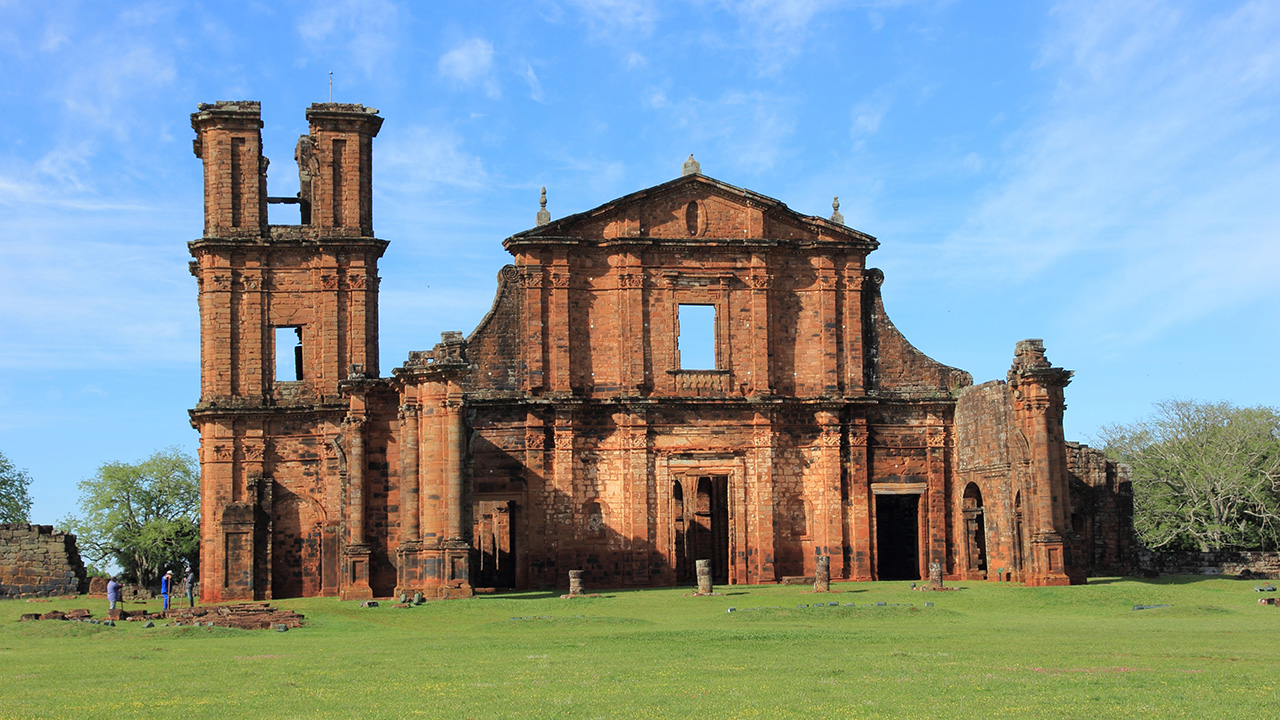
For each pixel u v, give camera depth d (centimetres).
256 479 5762
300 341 6147
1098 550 6125
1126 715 1927
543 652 3022
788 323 6375
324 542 5725
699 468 6175
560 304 6122
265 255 5900
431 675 2539
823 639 3222
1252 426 8294
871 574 6228
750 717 1950
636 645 3148
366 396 5481
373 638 3584
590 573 6009
